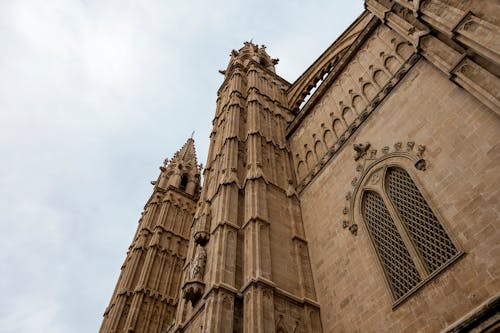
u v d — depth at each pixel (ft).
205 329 45.47
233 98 110.22
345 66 81.25
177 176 199.31
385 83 64.90
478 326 31.55
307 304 53.36
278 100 118.83
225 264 54.80
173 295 129.80
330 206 63.62
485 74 40.65
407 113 54.13
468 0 42.88
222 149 92.27
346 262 53.67
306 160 82.58
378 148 57.31
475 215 37.88
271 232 63.52
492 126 40.22
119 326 114.93
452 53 46.32
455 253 38.86
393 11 63.62
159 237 148.97
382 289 45.24
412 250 43.80
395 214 48.57
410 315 39.63
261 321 45.52
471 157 41.11
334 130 75.97
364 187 56.49
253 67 131.23
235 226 63.00
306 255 62.85
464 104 44.75
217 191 75.25
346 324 47.93
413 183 48.08
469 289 35.19
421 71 54.90
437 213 41.88
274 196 73.15
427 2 49.19
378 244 50.34
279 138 95.50
